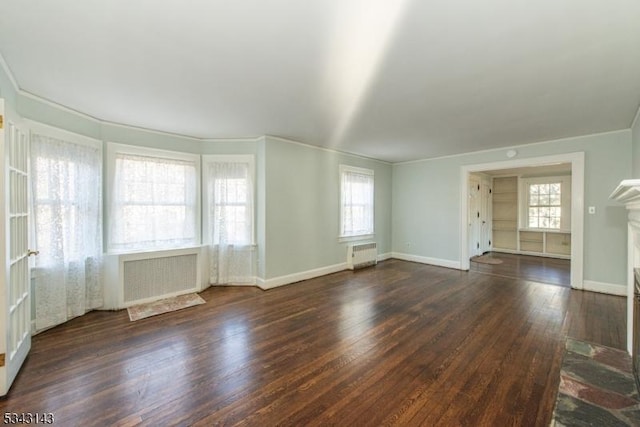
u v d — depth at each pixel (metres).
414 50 1.99
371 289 4.30
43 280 2.85
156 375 2.12
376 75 2.35
